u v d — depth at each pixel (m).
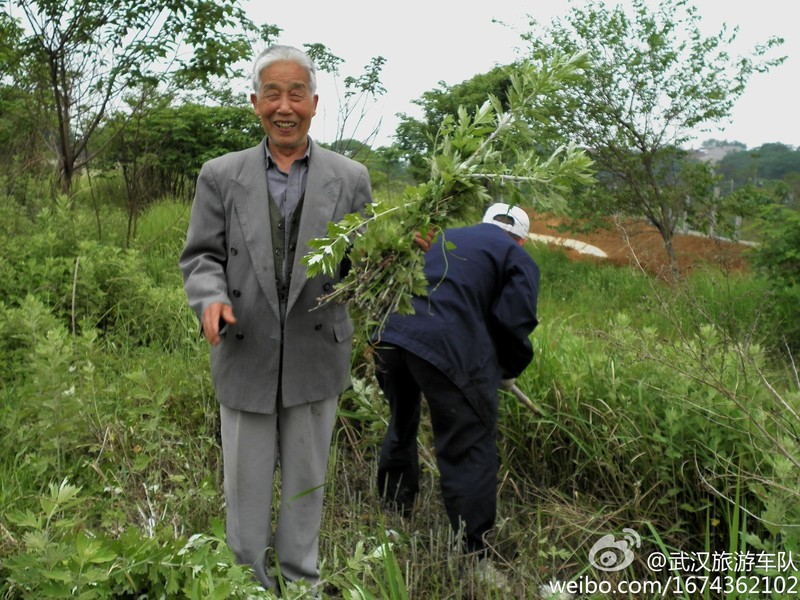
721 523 4.14
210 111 14.43
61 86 9.75
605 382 4.66
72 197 9.48
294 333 3.22
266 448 3.30
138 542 2.74
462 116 2.91
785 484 3.61
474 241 4.00
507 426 4.82
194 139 14.17
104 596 2.59
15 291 6.21
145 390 4.18
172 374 5.14
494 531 4.01
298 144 3.21
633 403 4.56
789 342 7.46
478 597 3.55
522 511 4.34
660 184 12.39
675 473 4.20
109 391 4.54
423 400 5.04
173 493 4.01
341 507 4.25
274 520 3.97
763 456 3.95
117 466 3.98
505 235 4.07
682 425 4.18
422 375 3.84
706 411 4.21
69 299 6.20
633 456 4.36
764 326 7.22
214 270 3.21
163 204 12.20
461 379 3.82
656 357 4.54
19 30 9.34
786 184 10.84
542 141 3.20
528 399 4.51
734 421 4.15
